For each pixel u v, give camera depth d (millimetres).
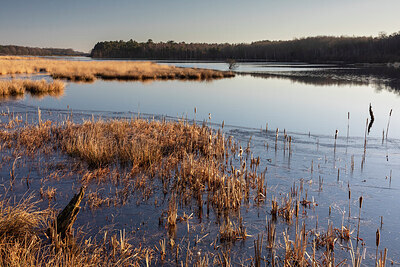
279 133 12086
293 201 6305
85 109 16594
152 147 8820
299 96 22531
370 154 9461
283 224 5441
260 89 26812
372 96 22328
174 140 9961
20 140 9648
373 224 5414
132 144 8828
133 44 193625
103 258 4258
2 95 20469
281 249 4719
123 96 21938
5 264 3533
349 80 34875
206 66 72312
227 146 9859
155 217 5574
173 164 8156
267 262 4410
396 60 91625
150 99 20750
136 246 4668
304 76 41438
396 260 4410
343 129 12797
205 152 9148
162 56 164875
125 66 51375
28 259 3711
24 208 5230
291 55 133125
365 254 4559
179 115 15430
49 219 5125
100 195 6309
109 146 8898
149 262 4285
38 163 7887
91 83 30719
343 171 8031
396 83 31297
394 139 11164
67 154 8680
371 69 57875
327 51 128125
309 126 13320
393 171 8016
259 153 9570
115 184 6871
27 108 16188
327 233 4801
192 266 4230
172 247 4684
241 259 4457
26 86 23516
